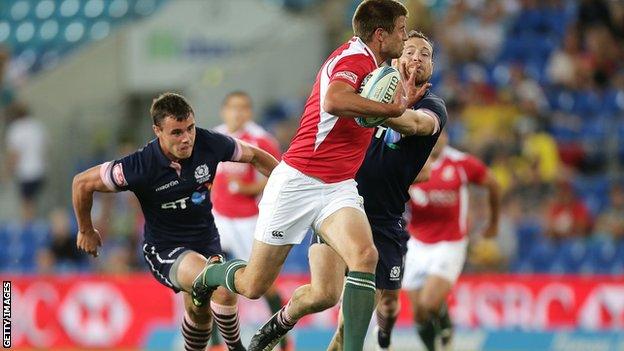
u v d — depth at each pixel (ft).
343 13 245.65
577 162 191.42
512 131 193.77
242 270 86.94
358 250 80.89
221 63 230.27
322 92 82.07
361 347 80.38
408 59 90.89
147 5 260.01
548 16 225.97
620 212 176.04
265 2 236.84
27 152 208.54
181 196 92.99
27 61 255.09
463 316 156.35
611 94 206.49
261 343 90.58
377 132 94.99
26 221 207.41
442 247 125.08
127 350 164.76
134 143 227.61
